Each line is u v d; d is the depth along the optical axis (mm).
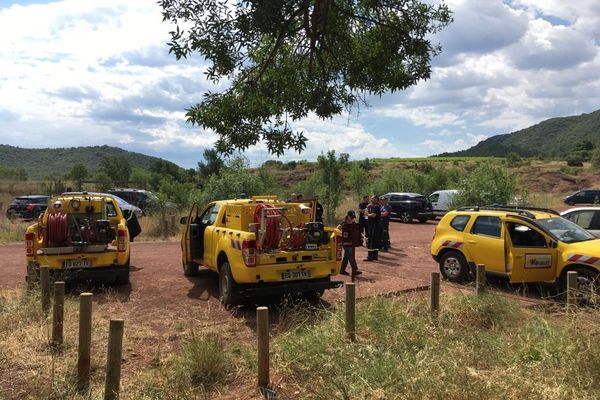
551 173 65062
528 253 9227
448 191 26844
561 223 9828
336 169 26266
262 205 8516
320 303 8781
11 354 5793
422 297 8062
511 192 22406
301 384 5172
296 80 7176
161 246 17281
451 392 4457
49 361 5605
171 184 29062
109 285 10000
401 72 7090
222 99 6727
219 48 5883
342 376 5062
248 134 6777
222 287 8680
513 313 7285
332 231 8648
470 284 9648
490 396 4395
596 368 4746
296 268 8227
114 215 12406
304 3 5984
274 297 9156
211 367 5367
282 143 6871
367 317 6547
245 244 7941
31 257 9102
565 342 5355
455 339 5992
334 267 8508
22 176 65062
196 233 10281
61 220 9188
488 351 5578
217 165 48062
